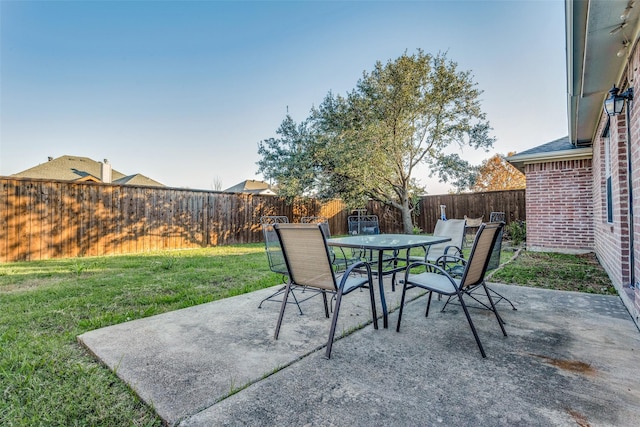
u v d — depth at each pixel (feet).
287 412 4.98
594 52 10.38
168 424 4.73
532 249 24.02
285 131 32.53
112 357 6.84
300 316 9.66
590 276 14.96
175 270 17.62
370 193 35.35
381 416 4.87
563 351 7.11
